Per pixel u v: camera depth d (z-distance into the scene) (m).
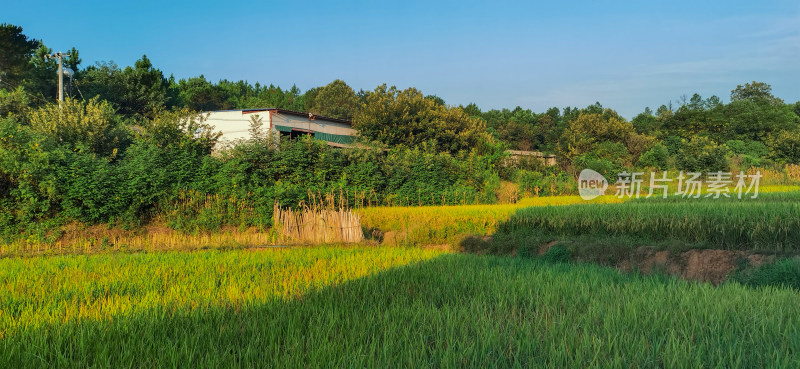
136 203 16.89
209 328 5.39
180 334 5.28
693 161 38.59
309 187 20.61
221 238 16.52
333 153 25.02
